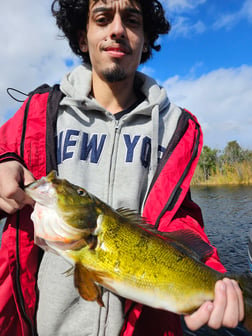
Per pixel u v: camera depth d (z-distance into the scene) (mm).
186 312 341
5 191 322
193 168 477
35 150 434
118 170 455
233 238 2352
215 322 317
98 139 472
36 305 402
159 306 338
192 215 495
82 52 608
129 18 470
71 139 458
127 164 457
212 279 361
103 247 335
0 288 402
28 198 341
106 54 460
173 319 473
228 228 2682
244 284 350
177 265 353
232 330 1140
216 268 391
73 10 531
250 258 788
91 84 519
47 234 328
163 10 599
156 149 476
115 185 448
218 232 2572
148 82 524
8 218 418
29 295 397
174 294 342
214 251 406
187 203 493
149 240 356
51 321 389
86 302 399
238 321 322
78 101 469
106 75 469
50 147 441
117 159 461
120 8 458
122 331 382
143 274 338
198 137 502
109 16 462
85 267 325
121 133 478
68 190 344
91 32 479
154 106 486
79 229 334
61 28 602
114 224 350
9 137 441
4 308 400
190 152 479
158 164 468
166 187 440
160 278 342
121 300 399
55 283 398
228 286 328
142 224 372
